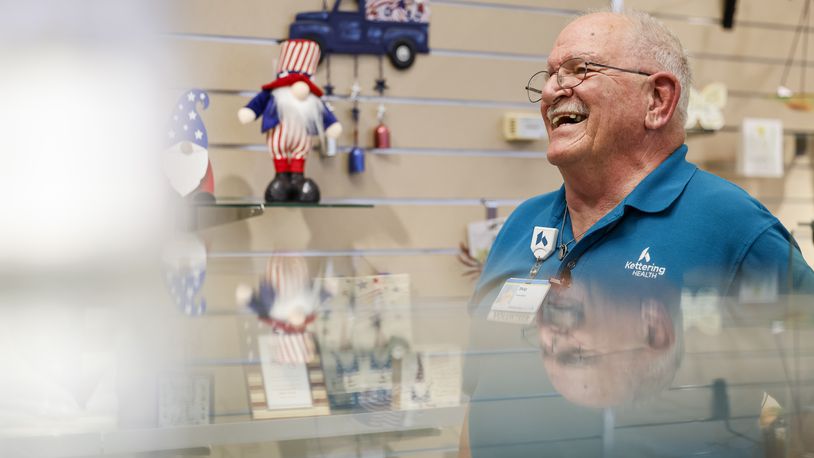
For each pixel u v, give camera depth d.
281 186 2.71
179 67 2.87
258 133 2.93
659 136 1.64
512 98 3.25
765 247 1.43
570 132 1.65
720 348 0.55
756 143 3.57
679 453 0.41
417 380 0.49
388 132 3.02
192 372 0.47
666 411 0.44
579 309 0.65
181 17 2.87
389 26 3.05
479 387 0.47
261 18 2.94
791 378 0.49
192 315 0.58
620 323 0.62
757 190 3.73
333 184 3.03
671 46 1.67
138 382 0.45
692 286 0.84
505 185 3.24
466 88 3.19
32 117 2.70
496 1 3.22
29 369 0.45
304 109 2.69
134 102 2.80
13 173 2.57
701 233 1.48
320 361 0.51
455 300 0.73
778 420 0.44
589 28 1.66
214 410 0.43
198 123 2.57
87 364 0.46
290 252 2.99
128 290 0.63
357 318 0.62
